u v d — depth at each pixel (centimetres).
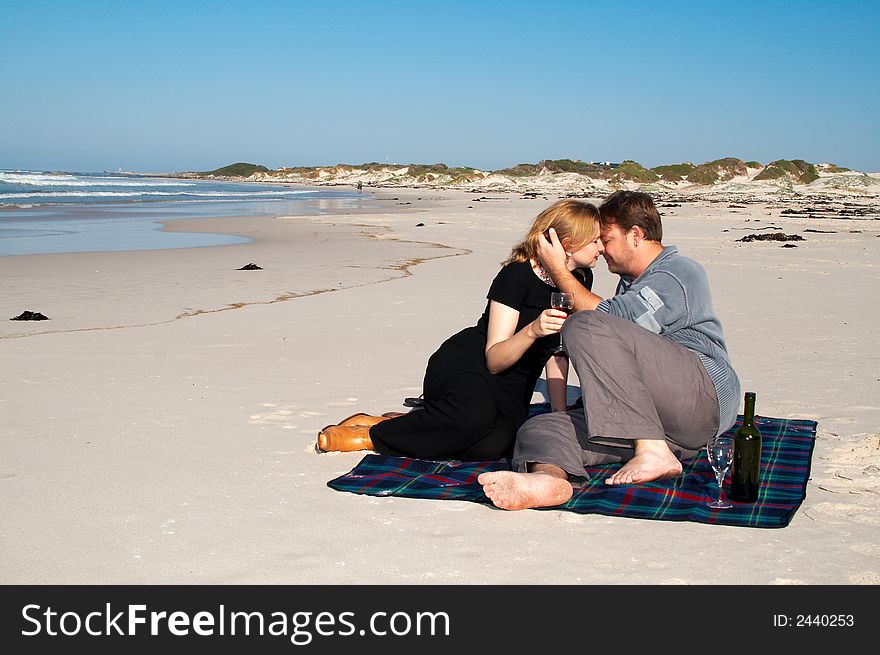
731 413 411
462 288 1204
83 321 928
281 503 372
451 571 305
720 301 1048
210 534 338
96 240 2117
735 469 368
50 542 330
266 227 2698
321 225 2812
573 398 571
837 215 3581
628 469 391
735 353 724
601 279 1330
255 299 1103
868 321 896
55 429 488
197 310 1011
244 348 751
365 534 338
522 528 344
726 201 5881
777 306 1006
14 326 895
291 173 19450
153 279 1316
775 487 386
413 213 3728
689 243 1977
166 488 391
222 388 594
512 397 435
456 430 424
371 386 604
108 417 515
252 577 301
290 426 499
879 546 326
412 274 1390
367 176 17662
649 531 340
